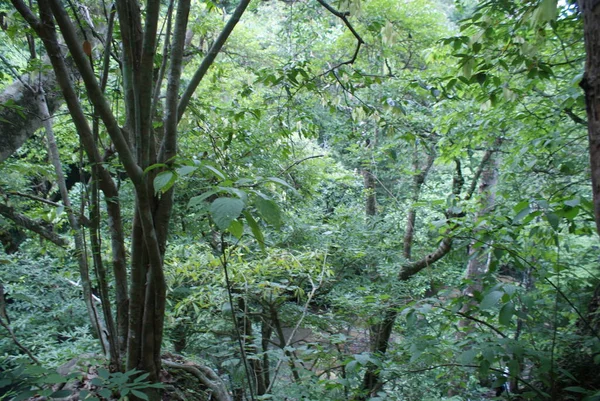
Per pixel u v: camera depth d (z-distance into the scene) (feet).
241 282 11.01
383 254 15.88
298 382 9.83
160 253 6.23
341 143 22.02
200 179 9.95
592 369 7.13
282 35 20.98
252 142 12.95
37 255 15.37
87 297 7.69
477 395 9.61
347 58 19.52
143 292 6.31
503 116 11.35
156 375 6.56
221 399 7.87
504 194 11.04
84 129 5.95
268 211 3.38
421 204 8.25
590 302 8.25
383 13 17.35
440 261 17.03
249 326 13.33
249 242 11.91
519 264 7.11
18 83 10.59
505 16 9.91
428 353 7.57
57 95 9.52
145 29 5.45
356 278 16.17
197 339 13.33
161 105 10.12
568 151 11.01
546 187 10.68
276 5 27.94
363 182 23.86
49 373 4.42
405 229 20.20
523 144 11.08
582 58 9.43
